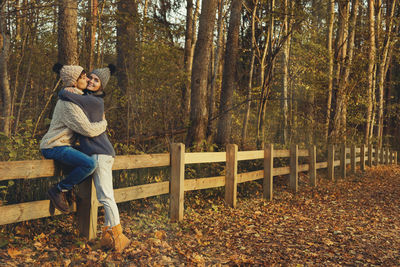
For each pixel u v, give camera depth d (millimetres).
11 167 3293
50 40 9188
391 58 26188
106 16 9273
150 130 9242
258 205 6949
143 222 4902
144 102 9266
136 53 9297
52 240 3865
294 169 8836
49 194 3604
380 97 22297
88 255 3514
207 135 10258
